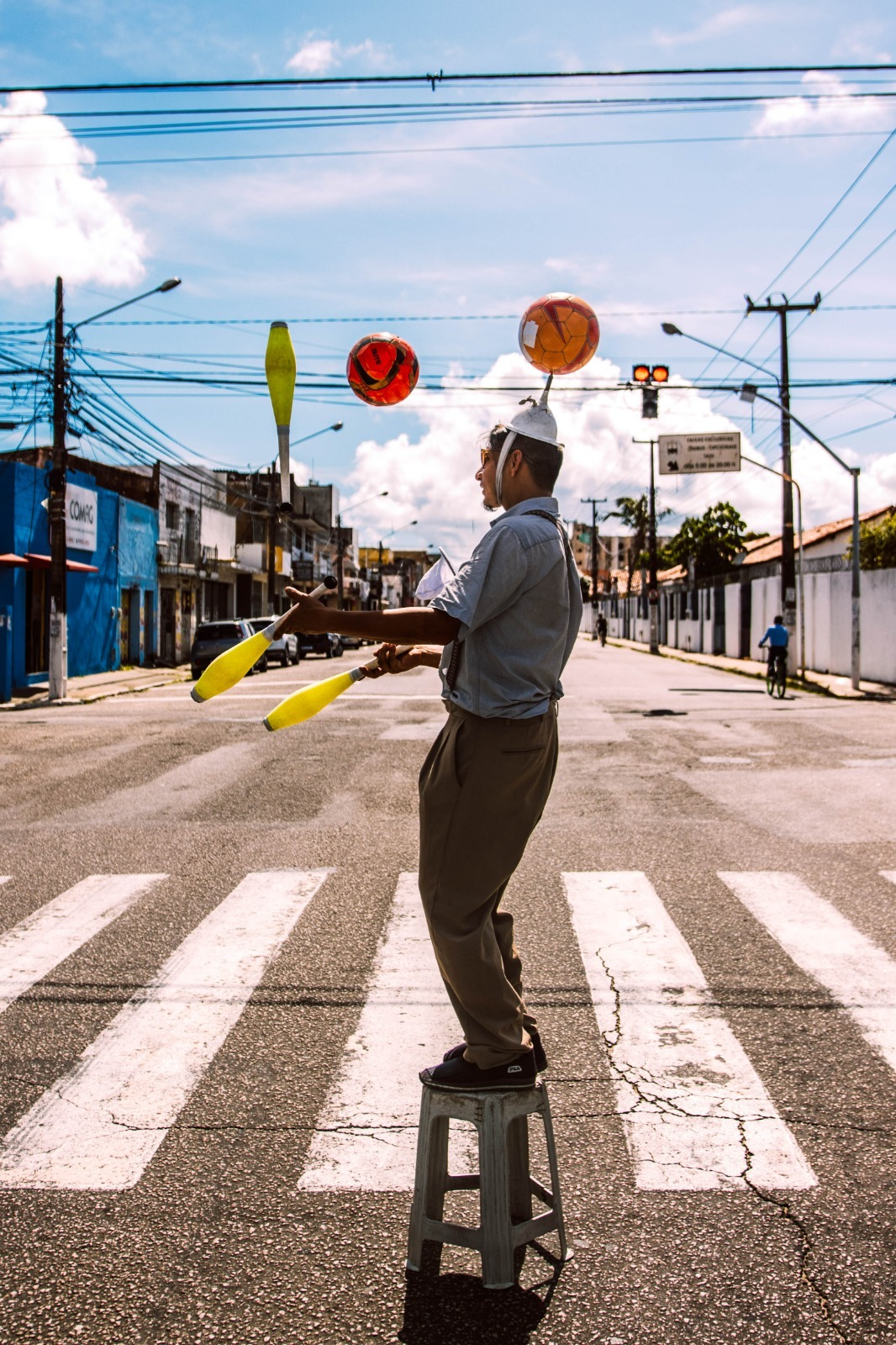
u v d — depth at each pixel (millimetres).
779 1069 3914
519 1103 2695
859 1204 3014
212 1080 3844
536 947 5348
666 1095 3715
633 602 69188
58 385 21516
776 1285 2637
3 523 25188
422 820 2666
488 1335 2455
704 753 12656
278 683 25984
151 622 36781
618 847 7566
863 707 19422
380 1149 3340
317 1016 4438
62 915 5984
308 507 58000
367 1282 2668
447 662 2617
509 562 2477
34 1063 4012
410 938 5496
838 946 5328
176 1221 2949
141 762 12203
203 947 5379
